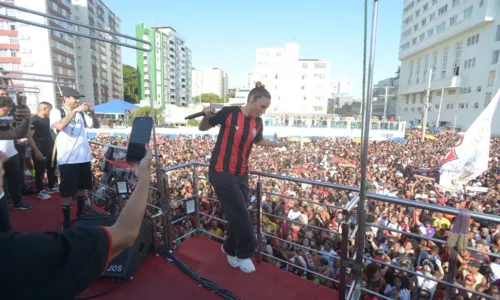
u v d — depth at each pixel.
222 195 2.54
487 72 40.53
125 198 3.68
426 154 22.75
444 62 50.84
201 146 22.44
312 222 6.43
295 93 66.06
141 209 1.12
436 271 4.69
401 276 4.23
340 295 2.31
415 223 6.73
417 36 59.06
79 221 2.94
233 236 2.79
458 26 44.94
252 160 16.55
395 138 39.53
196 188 3.49
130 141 1.46
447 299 3.51
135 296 2.41
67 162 3.34
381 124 42.28
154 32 75.31
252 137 2.54
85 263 0.87
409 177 13.59
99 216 3.01
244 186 2.65
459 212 1.91
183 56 106.88
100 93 64.56
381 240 5.71
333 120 43.22
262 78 67.31
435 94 53.78
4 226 2.48
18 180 4.12
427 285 4.25
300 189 9.66
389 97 86.12
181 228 4.90
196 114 2.65
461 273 4.38
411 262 4.79
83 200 3.75
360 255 2.21
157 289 2.51
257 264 2.91
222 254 3.10
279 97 67.25
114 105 18.39
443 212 1.98
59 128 3.05
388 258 4.69
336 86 150.88
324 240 5.58
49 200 4.61
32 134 4.29
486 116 9.74
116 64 75.69
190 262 2.95
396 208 7.61
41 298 0.79
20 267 0.77
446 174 10.64
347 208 2.21
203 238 3.47
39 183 4.66
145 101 61.31
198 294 2.45
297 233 6.03
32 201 4.55
